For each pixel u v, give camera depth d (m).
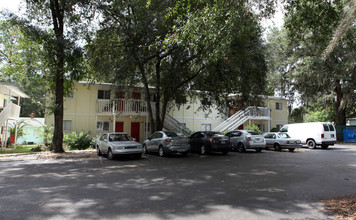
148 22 13.23
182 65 14.32
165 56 15.38
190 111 25.88
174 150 13.48
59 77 15.25
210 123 26.75
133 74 14.56
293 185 7.21
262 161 12.30
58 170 9.54
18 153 14.91
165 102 17.27
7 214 4.64
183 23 8.27
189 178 8.05
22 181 7.53
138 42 14.02
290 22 10.56
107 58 15.70
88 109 22.12
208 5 7.75
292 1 9.38
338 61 22.67
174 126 21.88
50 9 15.09
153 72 18.22
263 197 5.92
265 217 4.59
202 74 16.70
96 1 13.54
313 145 20.19
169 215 4.64
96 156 14.12
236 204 5.35
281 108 31.02
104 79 18.30
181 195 6.02
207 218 4.51
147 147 15.36
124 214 4.68
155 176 8.38
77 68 14.97
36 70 15.41
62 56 13.76
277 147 18.00
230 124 24.38
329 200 5.72
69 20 14.39
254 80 15.62
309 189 6.75
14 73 24.98
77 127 21.66
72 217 4.51
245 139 16.56
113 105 20.78
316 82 25.39
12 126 22.06
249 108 19.44
